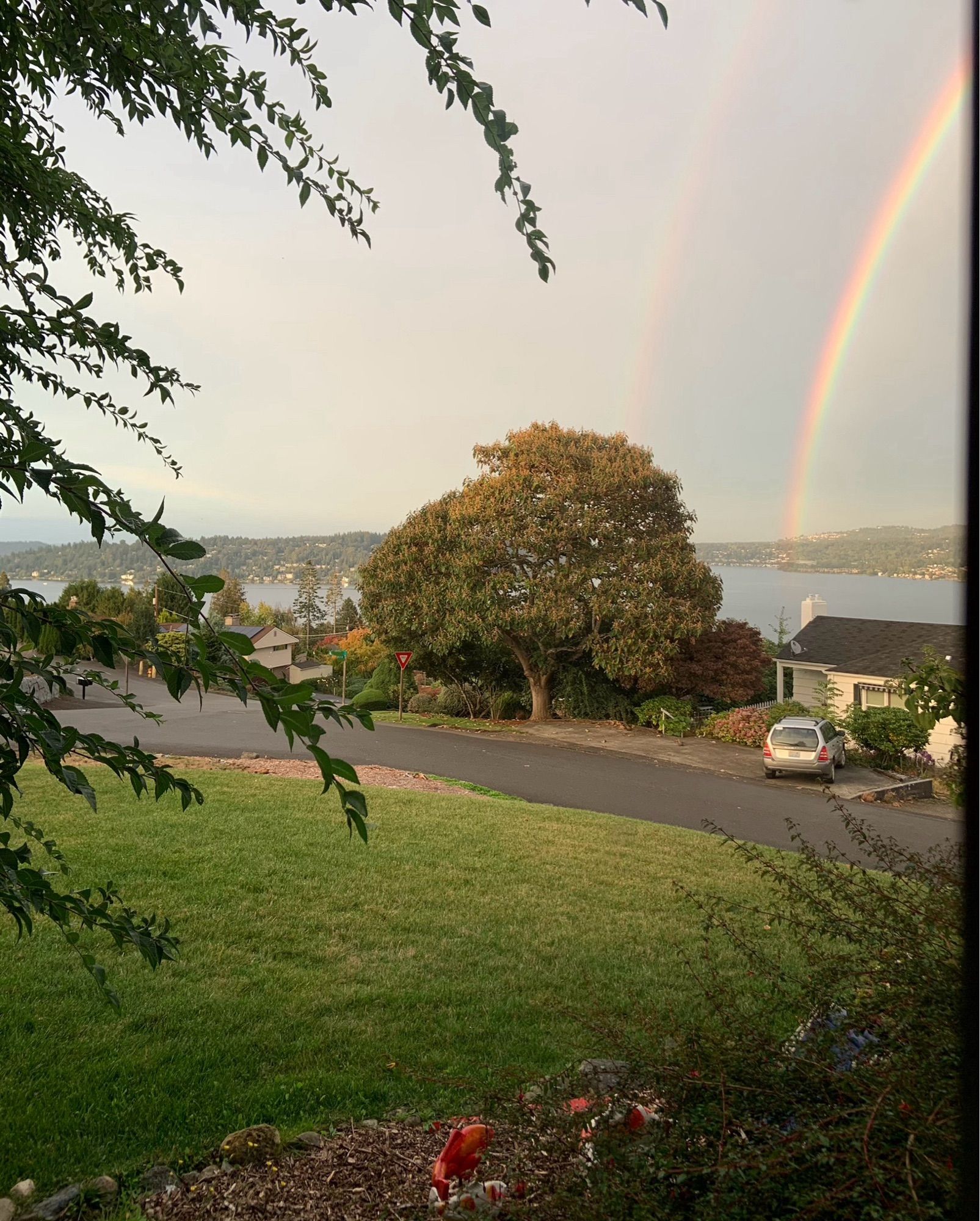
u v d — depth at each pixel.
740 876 7.52
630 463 23.47
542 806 10.99
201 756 13.88
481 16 1.39
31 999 4.17
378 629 25.50
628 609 21.73
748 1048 2.47
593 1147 2.24
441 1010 4.37
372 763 14.62
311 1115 3.32
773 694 29.00
